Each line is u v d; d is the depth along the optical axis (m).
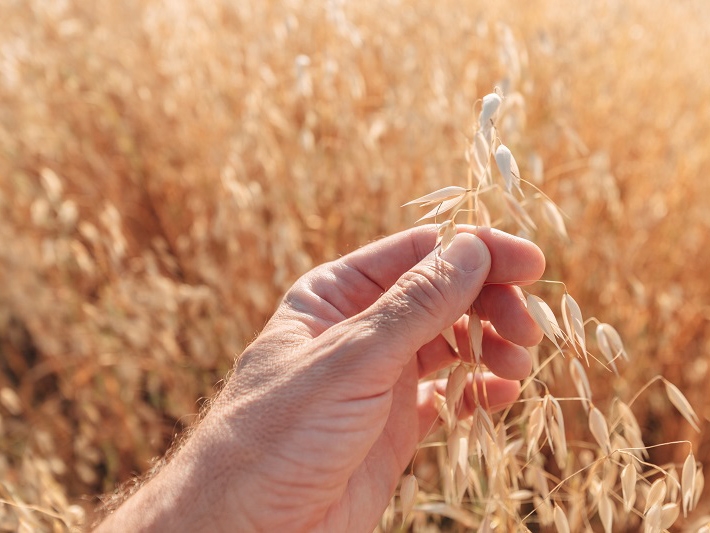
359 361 0.30
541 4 1.11
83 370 0.64
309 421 0.31
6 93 0.92
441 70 0.75
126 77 0.94
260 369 0.32
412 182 0.66
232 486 0.30
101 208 0.80
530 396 0.37
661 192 0.74
